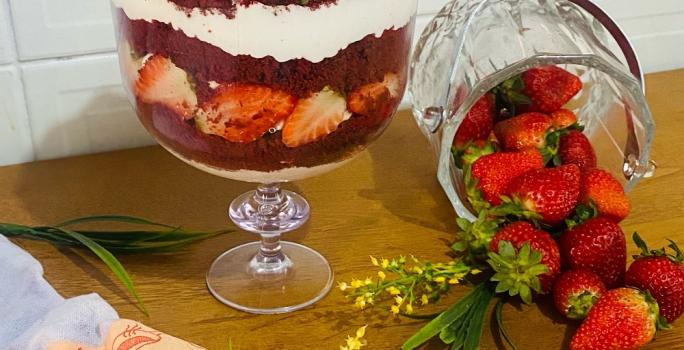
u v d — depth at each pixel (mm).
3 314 610
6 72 753
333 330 623
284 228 659
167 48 558
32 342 585
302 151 583
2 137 776
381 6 560
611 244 641
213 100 563
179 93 568
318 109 571
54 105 776
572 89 750
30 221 705
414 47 799
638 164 707
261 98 561
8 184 747
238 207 681
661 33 917
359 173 777
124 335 581
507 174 697
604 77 739
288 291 652
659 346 616
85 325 596
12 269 631
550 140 731
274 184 675
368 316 634
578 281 625
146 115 593
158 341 580
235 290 651
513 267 619
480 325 607
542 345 617
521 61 654
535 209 666
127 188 748
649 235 710
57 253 673
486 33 746
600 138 759
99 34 760
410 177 774
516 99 749
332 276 667
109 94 783
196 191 748
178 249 684
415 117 771
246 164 587
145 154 794
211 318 630
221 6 536
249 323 628
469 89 710
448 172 693
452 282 631
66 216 712
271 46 547
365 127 594
